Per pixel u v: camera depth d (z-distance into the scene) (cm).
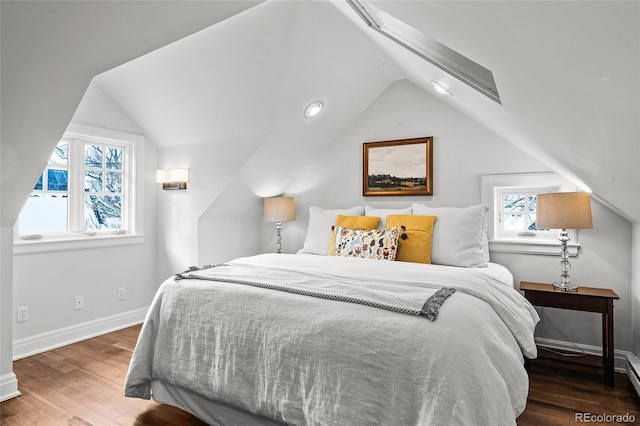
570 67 90
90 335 328
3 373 220
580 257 283
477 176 326
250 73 274
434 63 201
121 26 160
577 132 139
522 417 202
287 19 234
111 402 218
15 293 279
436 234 293
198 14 174
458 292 174
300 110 318
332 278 199
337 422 146
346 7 204
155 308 214
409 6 125
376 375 143
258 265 242
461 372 130
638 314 250
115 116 345
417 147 354
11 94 162
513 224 322
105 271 342
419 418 131
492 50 115
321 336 157
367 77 338
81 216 329
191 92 307
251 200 404
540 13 74
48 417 202
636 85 77
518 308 196
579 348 284
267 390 167
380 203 376
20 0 128
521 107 163
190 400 198
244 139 326
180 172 366
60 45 154
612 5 57
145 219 378
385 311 155
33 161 200
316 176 412
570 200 250
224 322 187
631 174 144
